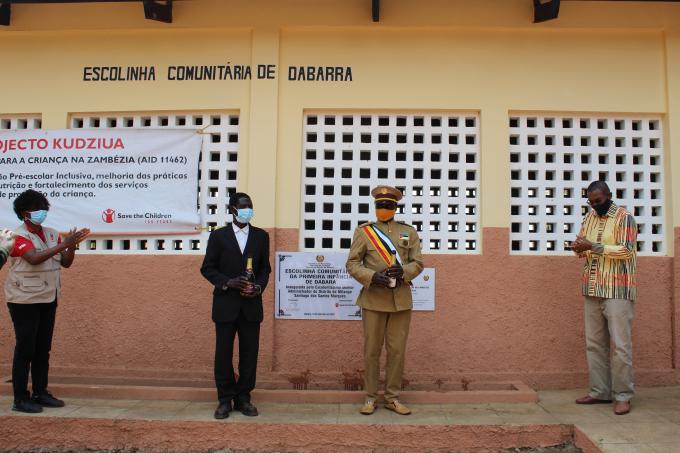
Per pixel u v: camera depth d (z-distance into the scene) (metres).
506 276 5.38
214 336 5.36
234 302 4.26
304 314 5.35
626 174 5.61
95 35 5.70
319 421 4.16
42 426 4.17
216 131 5.61
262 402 4.71
